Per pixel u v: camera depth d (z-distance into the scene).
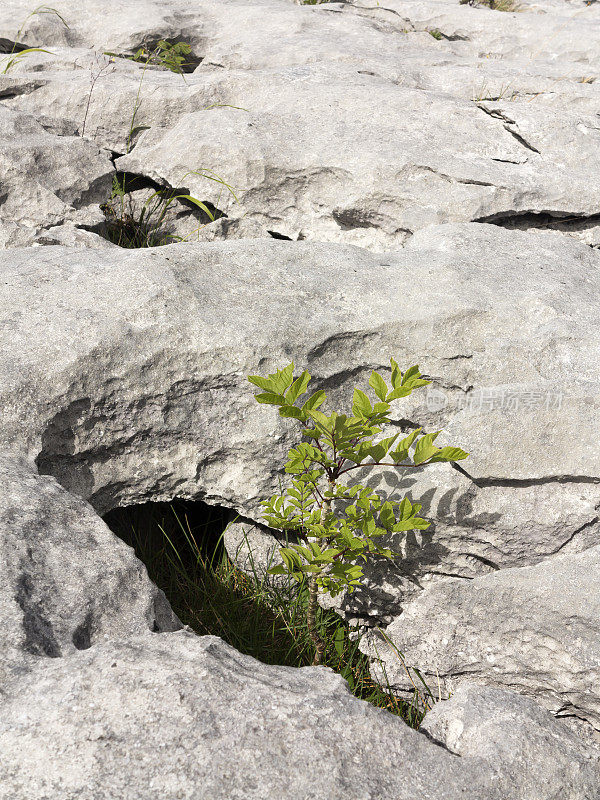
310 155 4.22
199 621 2.59
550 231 4.12
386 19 7.84
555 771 1.66
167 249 2.98
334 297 2.77
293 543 2.68
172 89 5.19
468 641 2.33
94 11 6.82
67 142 4.34
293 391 2.09
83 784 1.42
